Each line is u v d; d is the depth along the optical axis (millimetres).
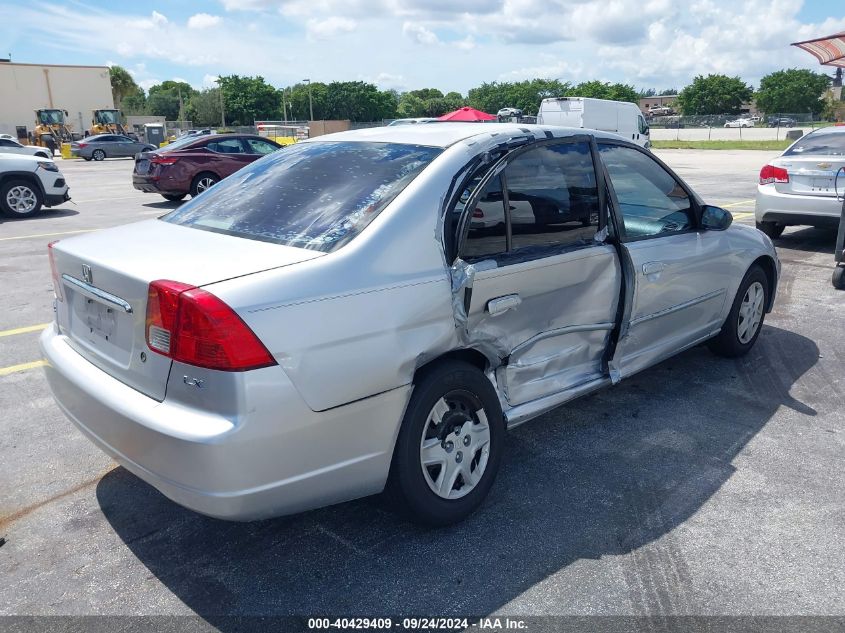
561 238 3490
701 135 55375
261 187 3369
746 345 5219
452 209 3023
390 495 2967
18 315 6430
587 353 3785
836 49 9797
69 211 14203
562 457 3787
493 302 3111
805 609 2633
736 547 3006
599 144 3836
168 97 118125
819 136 8945
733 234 4816
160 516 3273
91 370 2879
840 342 5594
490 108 120938
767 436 4020
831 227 8516
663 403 4465
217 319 2352
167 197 15242
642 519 3215
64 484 3553
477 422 3189
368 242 2777
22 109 59406
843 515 3240
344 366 2586
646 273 3938
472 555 2959
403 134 3547
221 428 2352
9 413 4355
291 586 2779
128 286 2586
